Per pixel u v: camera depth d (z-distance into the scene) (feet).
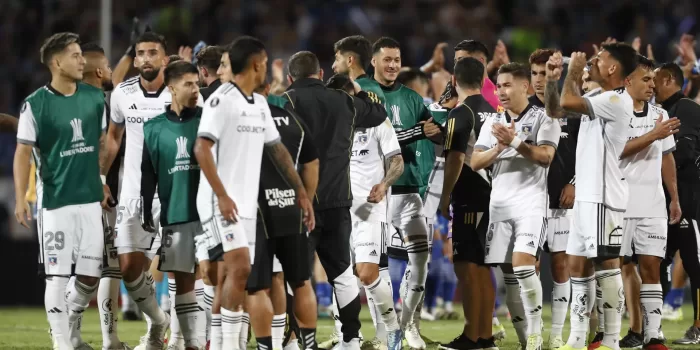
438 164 104.37
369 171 88.79
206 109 68.95
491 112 88.33
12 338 107.45
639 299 95.81
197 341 81.97
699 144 101.55
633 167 90.68
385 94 96.12
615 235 82.12
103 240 82.07
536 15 251.80
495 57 115.75
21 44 231.09
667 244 104.27
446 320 131.95
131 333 111.24
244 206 69.41
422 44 239.71
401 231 96.84
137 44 86.02
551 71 80.12
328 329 115.75
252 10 252.62
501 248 85.20
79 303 82.84
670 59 231.50
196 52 114.42
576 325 84.48
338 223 80.59
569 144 92.73
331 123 80.59
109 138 87.40
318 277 130.41
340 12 255.70
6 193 189.57
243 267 68.95
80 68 79.30
